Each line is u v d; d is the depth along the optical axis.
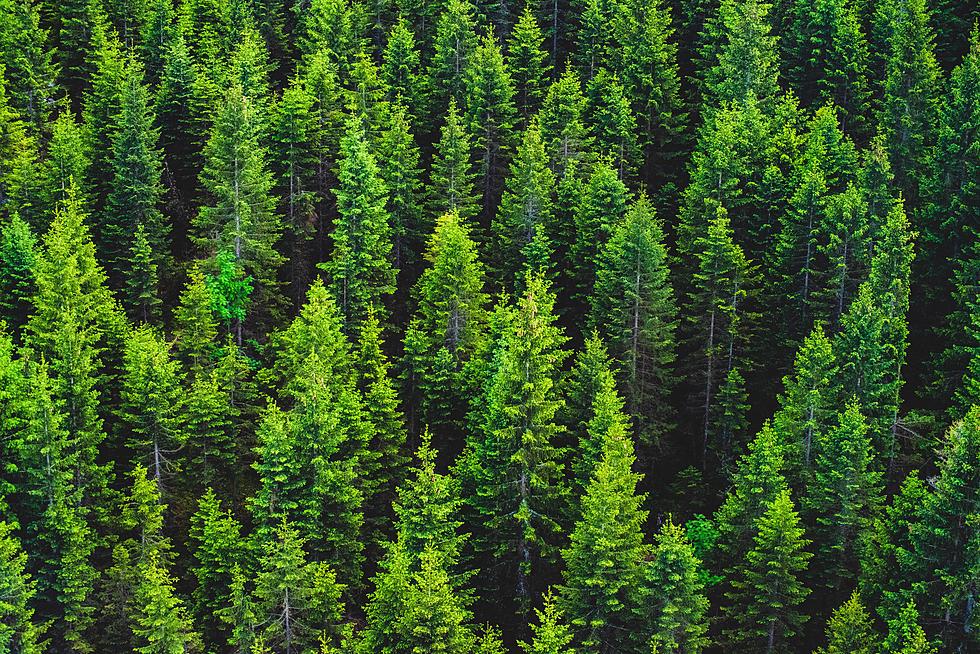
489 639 48.56
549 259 73.25
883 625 47.16
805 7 90.75
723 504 58.72
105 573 54.00
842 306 63.31
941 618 44.19
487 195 83.06
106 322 63.00
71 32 92.38
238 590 49.09
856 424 51.34
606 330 64.50
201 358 62.47
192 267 73.88
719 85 85.88
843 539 51.34
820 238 65.62
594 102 88.19
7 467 50.50
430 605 45.50
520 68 91.56
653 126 87.56
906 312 64.31
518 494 52.19
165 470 58.16
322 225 79.00
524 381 51.78
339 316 63.66
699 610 47.53
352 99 82.19
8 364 53.81
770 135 77.56
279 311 73.00
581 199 71.75
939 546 44.50
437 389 61.09
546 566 53.38
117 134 74.06
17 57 84.12
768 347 66.62
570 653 45.47
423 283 70.25
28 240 65.56
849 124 85.12
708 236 68.81
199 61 92.44
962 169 66.69
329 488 53.41
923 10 87.75
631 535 48.75
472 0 101.12
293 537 50.44
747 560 51.09
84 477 54.28
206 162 77.81
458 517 53.56
